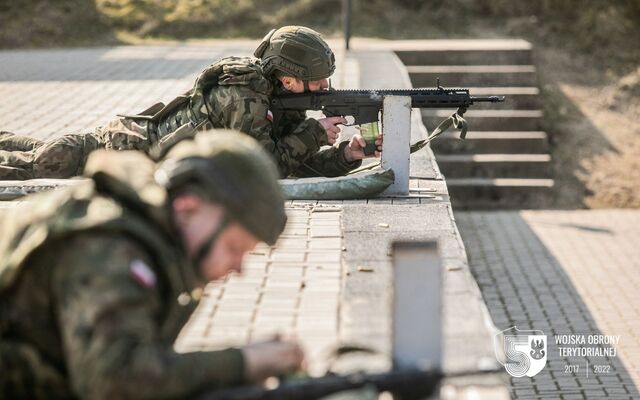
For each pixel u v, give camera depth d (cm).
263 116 1100
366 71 2125
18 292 438
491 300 1570
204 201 449
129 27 2875
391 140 1140
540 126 2352
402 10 2922
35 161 1182
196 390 448
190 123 1112
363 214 1027
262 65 1120
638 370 1305
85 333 417
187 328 714
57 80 2111
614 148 2350
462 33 2847
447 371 490
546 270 1709
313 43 1114
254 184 455
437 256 507
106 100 1869
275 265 859
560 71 2659
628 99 2544
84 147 1186
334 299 773
